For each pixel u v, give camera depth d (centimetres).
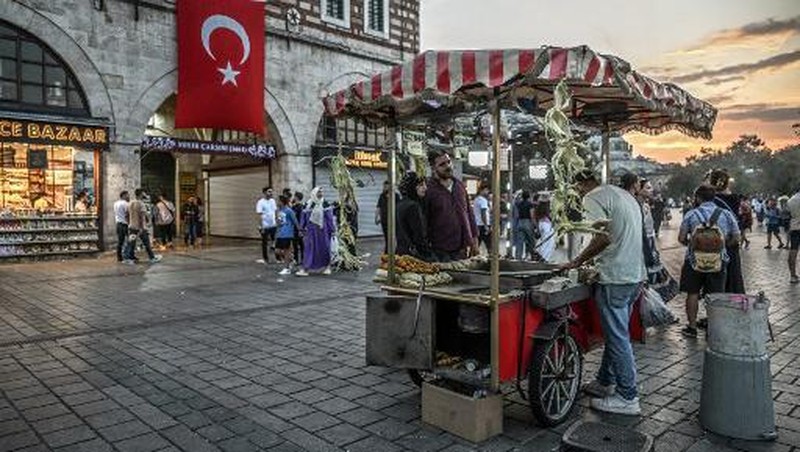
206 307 886
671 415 457
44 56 1479
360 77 2248
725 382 415
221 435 419
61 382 537
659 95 472
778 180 5356
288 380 543
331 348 652
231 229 2262
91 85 1541
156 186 2275
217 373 563
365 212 2269
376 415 456
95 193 1584
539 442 409
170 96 1839
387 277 514
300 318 809
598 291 464
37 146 1542
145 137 1645
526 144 664
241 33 1773
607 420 448
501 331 417
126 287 1073
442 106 507
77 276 1212
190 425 437
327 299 953
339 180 639
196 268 1351
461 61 399
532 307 441
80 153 1579
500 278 462
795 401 482
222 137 2181
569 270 491
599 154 653
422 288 460
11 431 427
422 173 604
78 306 894
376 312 465
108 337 702
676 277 1194
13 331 732
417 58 423
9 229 1439
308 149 2077
